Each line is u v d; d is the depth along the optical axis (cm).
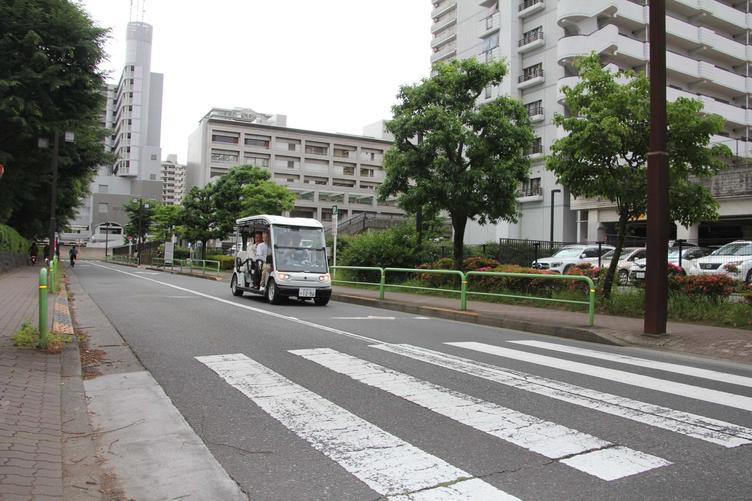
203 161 8138
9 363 623
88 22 2769
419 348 812
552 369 680
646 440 421
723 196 2628
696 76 3812
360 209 8600
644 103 1134
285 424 454
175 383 588
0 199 2955
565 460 380
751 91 4150
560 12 3756
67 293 1684
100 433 434
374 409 495
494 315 1205
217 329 969
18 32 2562
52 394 518
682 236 3006
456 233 1769
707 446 410
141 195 9788
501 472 359
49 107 2698
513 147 1656
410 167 1688
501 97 1714
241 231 1797
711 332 951
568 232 3938
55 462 362
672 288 1235
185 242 5422
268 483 343
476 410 494
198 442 414
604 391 571
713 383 621
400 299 1589
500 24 4347
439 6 6806
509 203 1691
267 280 1516
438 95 1678
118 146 10344
